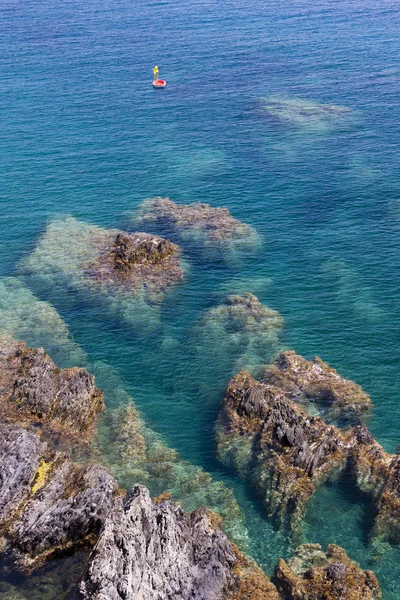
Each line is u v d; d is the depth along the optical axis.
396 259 68.88
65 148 99.81
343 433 45.84
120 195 85.19
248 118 110.62
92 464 41.00
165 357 55.84
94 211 81.06
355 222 76.38
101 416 48.88
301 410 47.34
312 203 81.19
